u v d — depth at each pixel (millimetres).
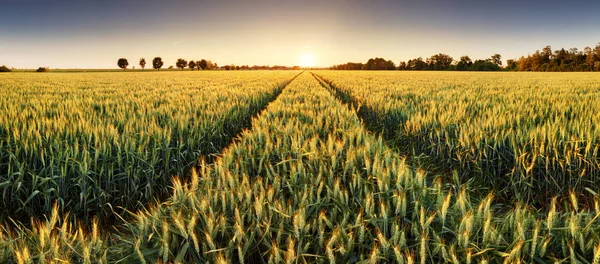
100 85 21141
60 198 4047
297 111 8102
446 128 6445
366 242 2504
